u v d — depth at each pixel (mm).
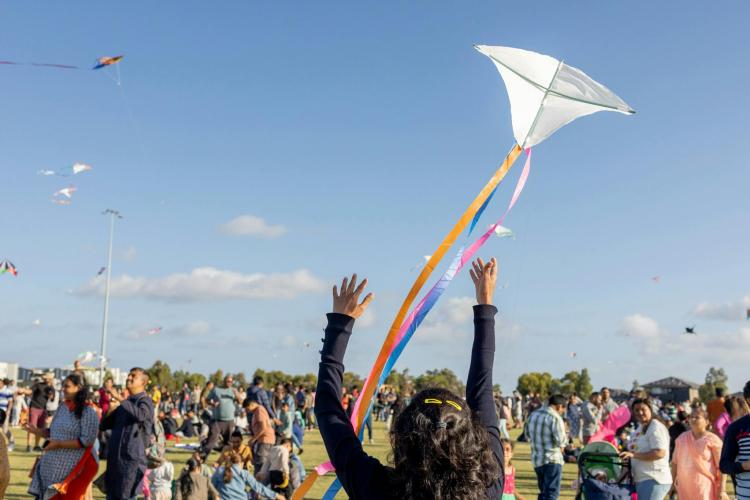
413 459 1834
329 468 2658
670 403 21469
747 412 7445
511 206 2779
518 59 2934
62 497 7766
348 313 2295
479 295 2400
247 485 10461
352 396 22672
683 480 8203
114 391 9406
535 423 10258
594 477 8633
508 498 8445
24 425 8180
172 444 21109
